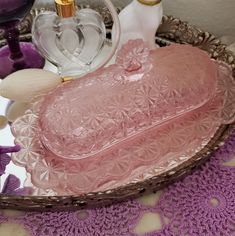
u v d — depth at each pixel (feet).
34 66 1.13
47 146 0.93
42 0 1.21
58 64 1.11
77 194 0.87
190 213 0.87
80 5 1.21
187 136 0.95
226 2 1.14
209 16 1.18
